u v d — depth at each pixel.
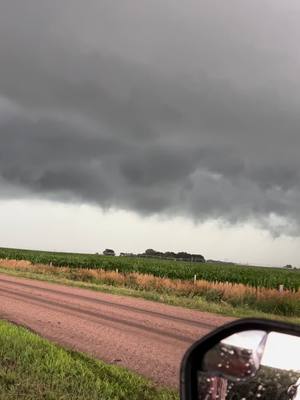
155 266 53.00
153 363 9.07
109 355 9.56
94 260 63.84
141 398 6.63
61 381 6.94
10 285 25.02
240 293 23.02
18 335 10.25
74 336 11.36
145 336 11.77
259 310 21.34
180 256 151.62
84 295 21.23
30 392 6.36
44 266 43.75
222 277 40.22
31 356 8.41
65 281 29.27
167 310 17.25
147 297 21.66
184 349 10.50
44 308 16.25
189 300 21.69
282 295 22.34
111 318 14.49
